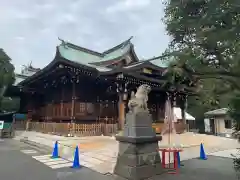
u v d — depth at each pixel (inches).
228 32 129.4
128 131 257.9
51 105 869.2
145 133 257.6
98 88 815.1
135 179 234.1
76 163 301.7
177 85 182.9
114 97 847.1
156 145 268.2
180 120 1005.2
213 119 1127.0
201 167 306.3
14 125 919.0
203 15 143.6
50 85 894.4
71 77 738.8
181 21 154.6
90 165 306.7
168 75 180.5
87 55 1010.7
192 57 151.9
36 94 1070.4
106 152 390.0
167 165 309.1
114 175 257.0
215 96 147.4
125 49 971.9
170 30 166.9
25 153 413.4
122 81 714.2
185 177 251.6
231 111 150.3
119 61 919.0
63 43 931.3
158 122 890.1
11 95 1156.5
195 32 148.0
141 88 277.6
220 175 261.9
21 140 633.6
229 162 343.6
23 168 293.4
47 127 734.5
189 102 1143.6
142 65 741.9
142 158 246.1
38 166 305.0
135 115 255.1
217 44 139.3
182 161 349.7
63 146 467.8
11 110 1138.7
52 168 293.9
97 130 676.1
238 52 130.7
